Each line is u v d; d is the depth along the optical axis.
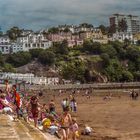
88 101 98.69
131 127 42.38
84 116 56.62
